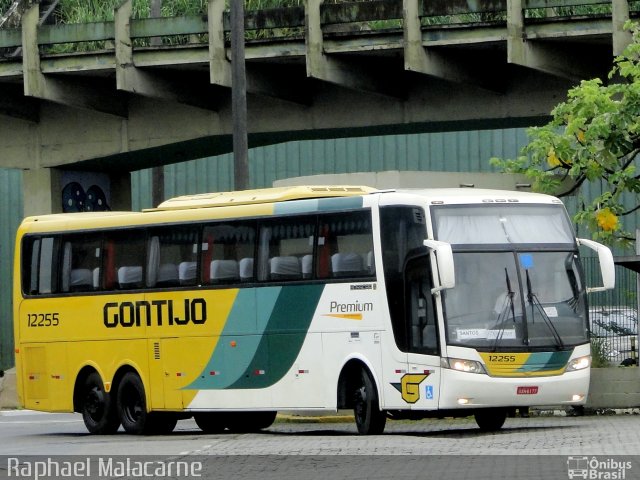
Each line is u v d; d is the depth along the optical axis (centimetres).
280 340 4684
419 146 9312
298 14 5856
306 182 6888
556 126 5519
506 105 5831
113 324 5191
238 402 4806
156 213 5100
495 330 4316
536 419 5203
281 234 4709
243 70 5762
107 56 6219
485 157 9250
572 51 5634
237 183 5747
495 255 4375
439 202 4375
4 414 7356
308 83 6175
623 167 5597
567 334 4397
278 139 6550
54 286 5403
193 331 4934
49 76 6347
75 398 5331
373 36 5734
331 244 4566
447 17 5938
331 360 4544
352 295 4494
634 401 5344
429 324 4303
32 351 5475
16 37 6384
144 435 5125
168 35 6091
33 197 6700
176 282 4991
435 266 4275
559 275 4441
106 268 5234
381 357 4409
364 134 6391
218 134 6341
